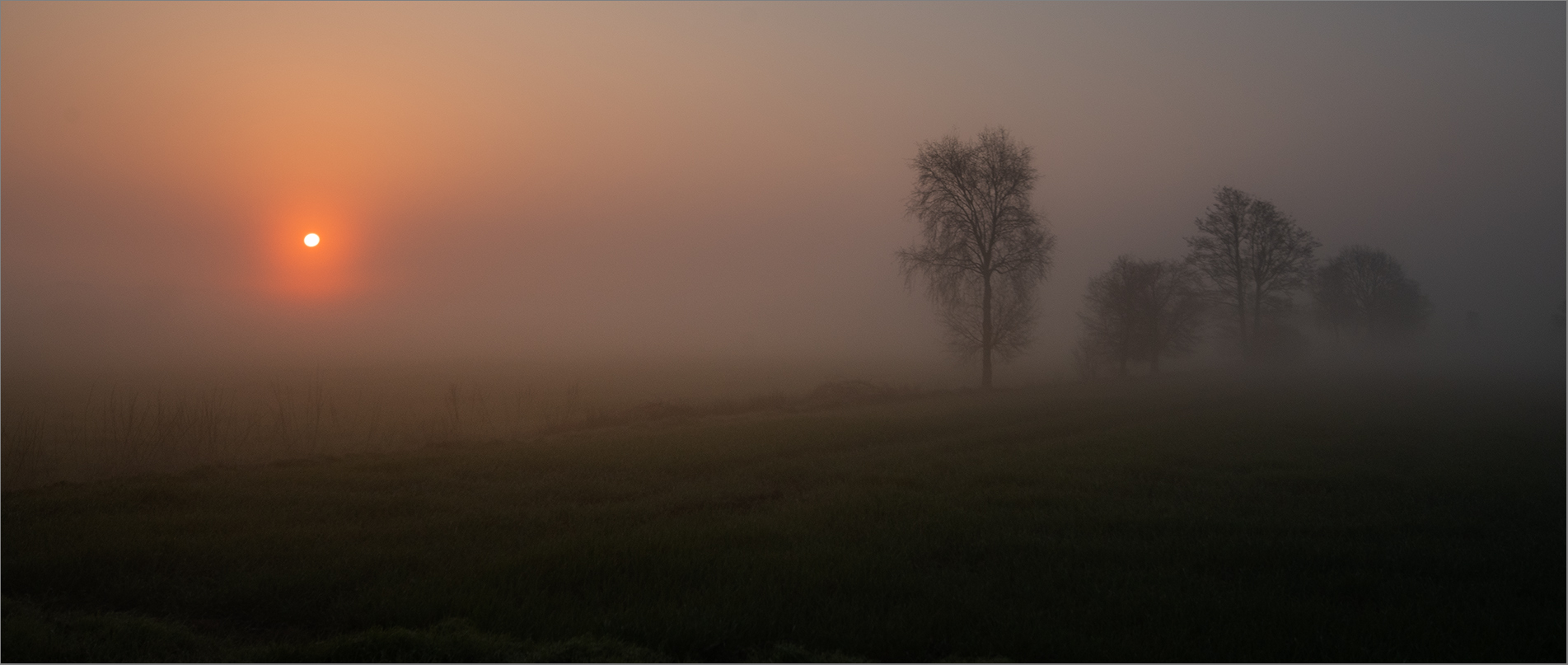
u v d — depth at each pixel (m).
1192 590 9.22
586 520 13.04
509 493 15.29
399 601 8.68
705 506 14.40
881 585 9.36
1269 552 10.73
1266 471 17.64
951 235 48.53
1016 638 7.69
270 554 10.71
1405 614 8.29
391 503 14.13
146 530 11.82
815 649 7.65
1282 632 7.86
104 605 9.07
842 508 13.83
